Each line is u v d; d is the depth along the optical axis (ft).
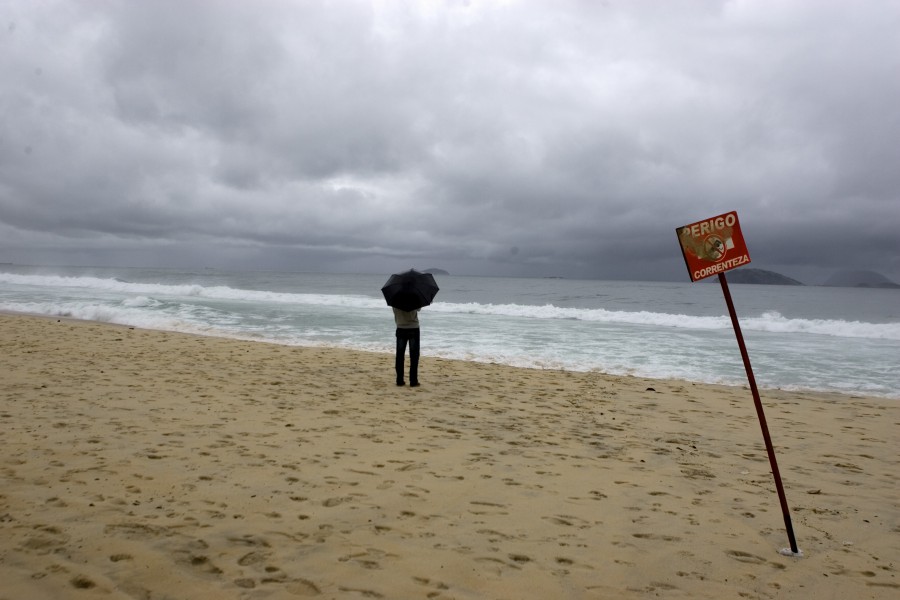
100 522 12.89
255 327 63.82
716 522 14.79
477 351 49.96
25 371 32.09
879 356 49.78
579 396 31.68
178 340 48.96
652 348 52.85
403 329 32.73
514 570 11.53
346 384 32.78
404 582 10.75
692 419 27.22
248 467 17.46
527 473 18.22
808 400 32.53
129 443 19.38
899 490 17.93
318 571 11.01
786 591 11.27
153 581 10.38
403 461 18.88
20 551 11.32
